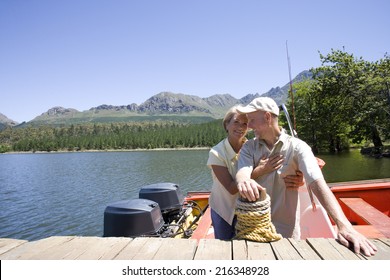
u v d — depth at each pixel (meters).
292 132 2.90
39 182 33.91
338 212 1.69
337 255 1.49
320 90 33.62
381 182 4.94
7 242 1.82
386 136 32.31
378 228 3.21
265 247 1.62
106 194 24.78
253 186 1.72
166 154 93.06
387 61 31.33
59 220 16.66
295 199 2.18
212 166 2.55
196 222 4.68
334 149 43.03
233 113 2.53
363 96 32.44
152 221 3.38
